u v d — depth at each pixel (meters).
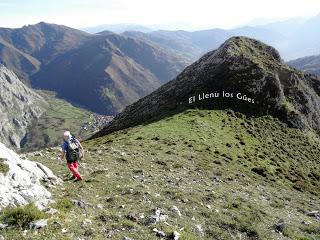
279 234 21.02
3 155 19.23
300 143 75.38
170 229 16.30
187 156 41.56
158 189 23.56
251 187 34.84
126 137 51.84
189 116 69.44
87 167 26.36
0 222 13.63
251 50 110.31
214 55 107.00
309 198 40.44
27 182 17.78
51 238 12.98
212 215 20.58
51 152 31.78
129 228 15.47
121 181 23.59
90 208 16.95
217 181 32.78
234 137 62.12
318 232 23.80
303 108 95.81
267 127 75.56
